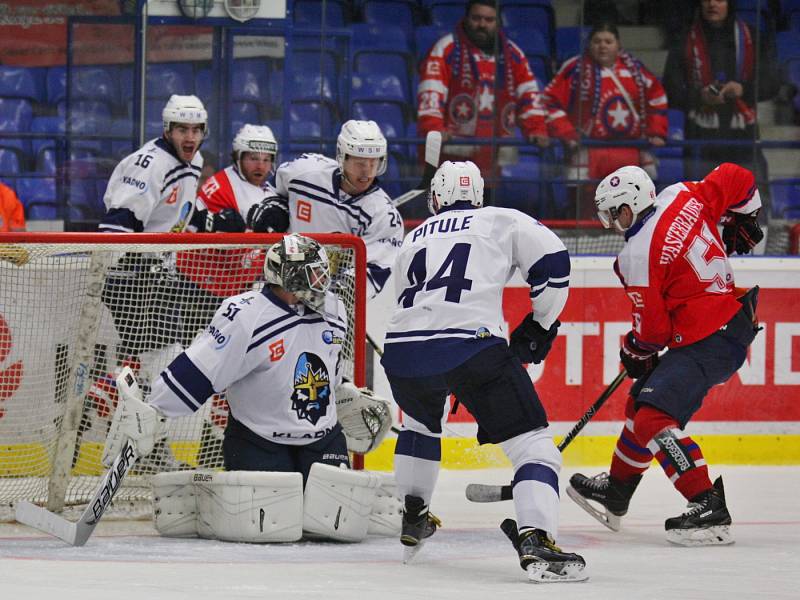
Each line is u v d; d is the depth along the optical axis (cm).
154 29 2606
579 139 2717
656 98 2723
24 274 1738
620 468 1672
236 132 2647
